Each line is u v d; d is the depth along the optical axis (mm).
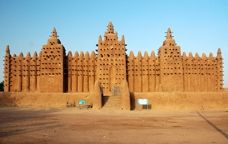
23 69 66750
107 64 65750
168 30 67688
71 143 21375
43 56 65375
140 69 67062
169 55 65500
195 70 66438
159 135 25406
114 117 41969
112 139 23188
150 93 60406
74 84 66562
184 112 52469
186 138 23938
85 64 67312
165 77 65062
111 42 66250
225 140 23078
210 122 36031
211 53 67062
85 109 56250
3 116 42656
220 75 66438
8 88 66000
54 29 67000
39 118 39812
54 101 61031
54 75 64812
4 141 21938
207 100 59969
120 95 62188
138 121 36719
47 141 22141
